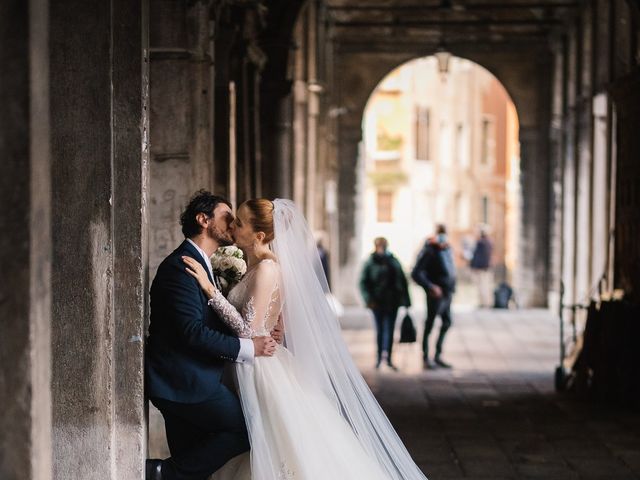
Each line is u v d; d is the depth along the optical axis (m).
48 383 4.21
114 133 5.64
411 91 43.12
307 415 5.63
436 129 44.50
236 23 12.11
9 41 3.95
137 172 5.63
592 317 11.62
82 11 5.38
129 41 5.65
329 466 5.57
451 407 10.97
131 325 5.58
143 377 5.55
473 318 21.39
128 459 5.56
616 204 12.68
